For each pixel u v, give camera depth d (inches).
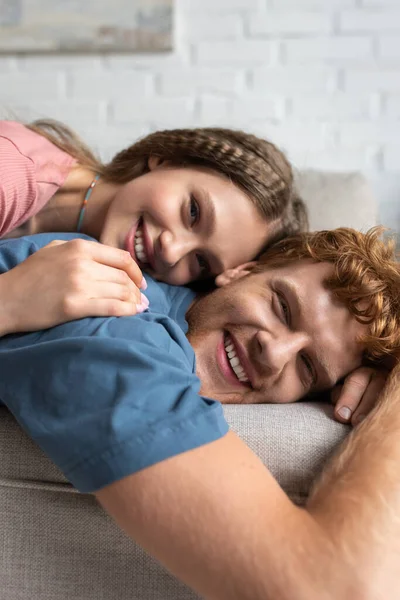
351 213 56.7
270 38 79.7
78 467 22.0
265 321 33.2
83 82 82.6
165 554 21.0
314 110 80.6
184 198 39.4
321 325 32.5
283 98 80.7
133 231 39.0
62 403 23.0
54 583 26.2
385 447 24.0
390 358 32.5
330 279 33.5
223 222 39.5
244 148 43.3
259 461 22.9
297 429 27.0
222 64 80.7
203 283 43.8
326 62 79.5
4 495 26.0
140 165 44.1
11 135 41.0
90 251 26.7
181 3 79.9
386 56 78.6
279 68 80.2
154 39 79.7
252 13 79.4
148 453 21.2
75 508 25.8
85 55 82.2
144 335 25.1
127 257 28.0
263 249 43.6
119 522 21.8
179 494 20.9
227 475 21.4
